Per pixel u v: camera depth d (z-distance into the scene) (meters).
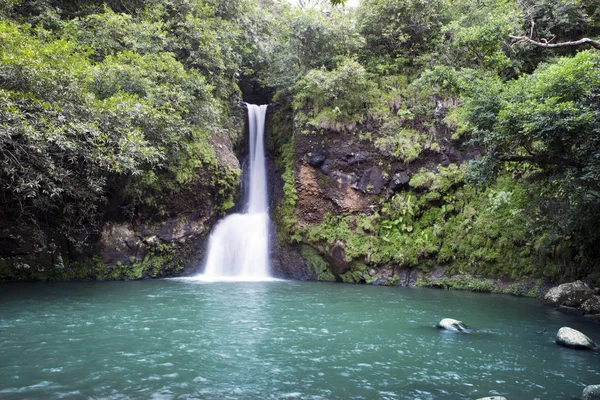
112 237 16.58
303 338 8.31
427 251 16.95
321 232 18.28
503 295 14.62
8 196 14.62
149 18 17.89
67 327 8.73
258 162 22.11
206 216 18.39
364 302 12.51
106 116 12.38
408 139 18.31
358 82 18.64
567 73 9.12
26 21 15.10
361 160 18.67
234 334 8.48
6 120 9.86
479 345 8.04
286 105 21.52
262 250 19.45
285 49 21.88
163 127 14.80
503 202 14.59
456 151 17.81
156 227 17.25
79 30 15.55
